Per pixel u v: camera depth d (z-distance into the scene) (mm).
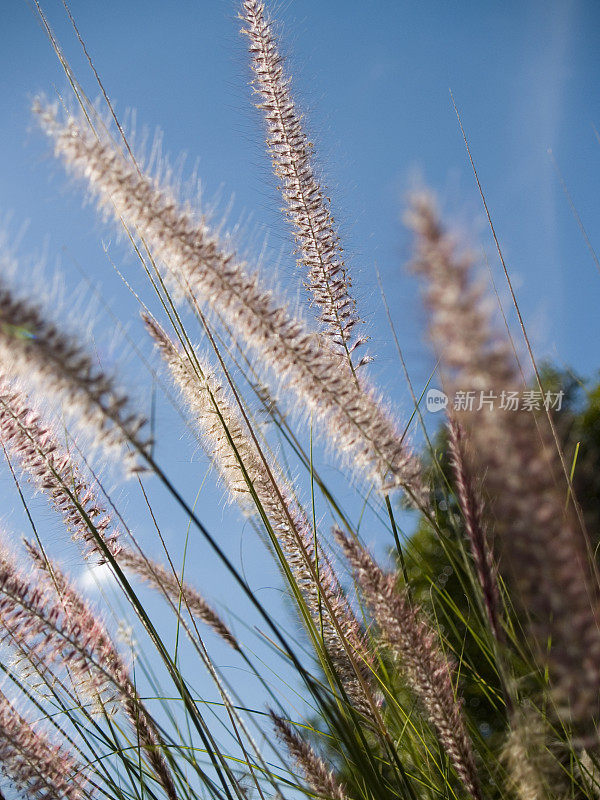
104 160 531
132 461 520
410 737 604
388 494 587
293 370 566
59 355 493
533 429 398
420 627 572
